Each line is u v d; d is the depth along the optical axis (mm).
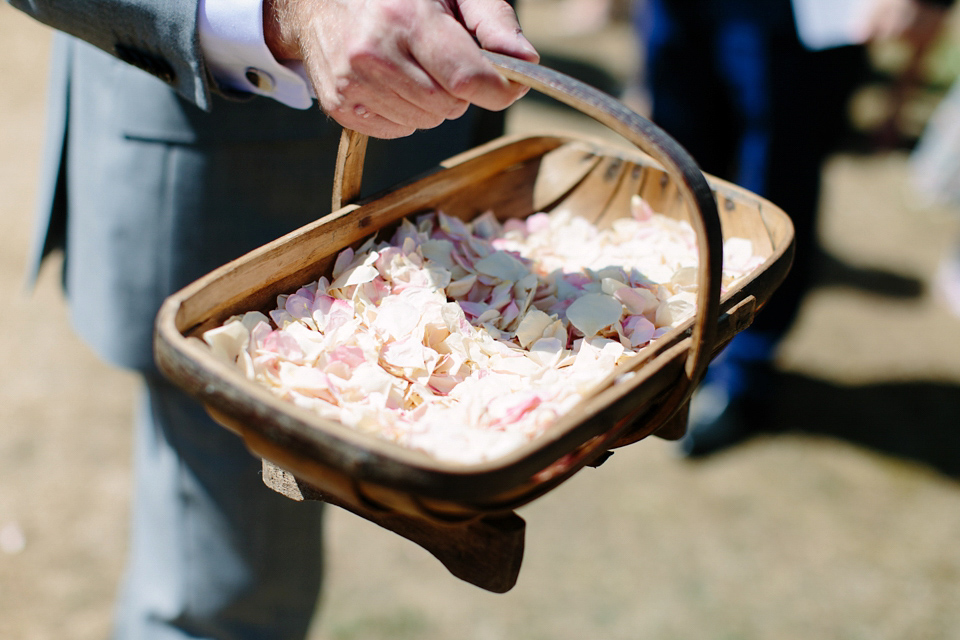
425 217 914
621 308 802
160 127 1101
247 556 1282
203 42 886
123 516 1857
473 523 640
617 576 1783
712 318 651
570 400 636
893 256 3293
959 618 1744
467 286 851
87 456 2002
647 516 1953
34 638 1578
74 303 1270
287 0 791
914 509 2035
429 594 1718
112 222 1157
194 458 1237
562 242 997
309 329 739
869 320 2834
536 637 1637
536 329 793
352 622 1637
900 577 1835
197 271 1167
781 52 1922
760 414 2252
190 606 1303
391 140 1168
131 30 894
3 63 4105
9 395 2156
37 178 3174
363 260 810
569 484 2039
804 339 2703
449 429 621
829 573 1833
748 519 1964
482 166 978
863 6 1964
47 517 1831
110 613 1643
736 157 2258
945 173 3736
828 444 2242
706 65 2080
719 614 1711
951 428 2338
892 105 4195
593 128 4000
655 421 697
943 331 2805
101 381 2252
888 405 2418
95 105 1145
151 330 1191
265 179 1135
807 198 2039
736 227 954
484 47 757
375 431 625
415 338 740
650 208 1023
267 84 932
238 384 545
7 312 2457
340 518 1909
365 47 695
